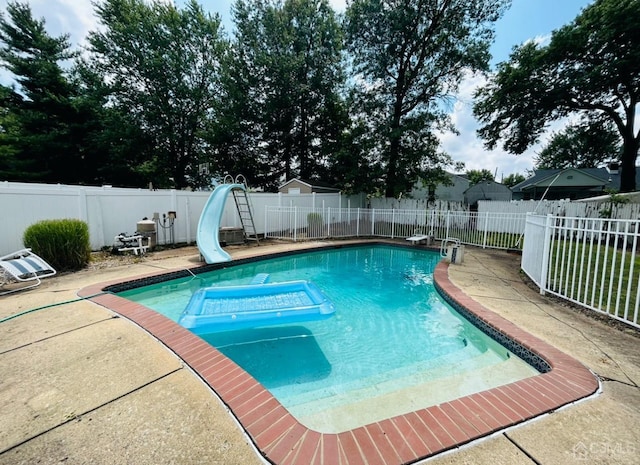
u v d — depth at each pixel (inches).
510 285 195.2
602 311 136.5
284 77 719.1
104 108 703.7
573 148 1165.7
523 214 350.3
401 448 59.9
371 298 205.5
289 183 678.5
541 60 475.8
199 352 99.2
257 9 739.4
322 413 86.3
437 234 435.8
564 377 86.0
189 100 797.2
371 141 590.9
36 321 124.2
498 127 591.8
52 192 253.1
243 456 57.7
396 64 599.8
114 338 109.3
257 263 298.0
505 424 66.9
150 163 743.7
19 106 636.1
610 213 358.0
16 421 67.0
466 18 542.0
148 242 303.3
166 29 744.3
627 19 388.2
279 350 131.7
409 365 117.8
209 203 327.3
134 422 66.8
